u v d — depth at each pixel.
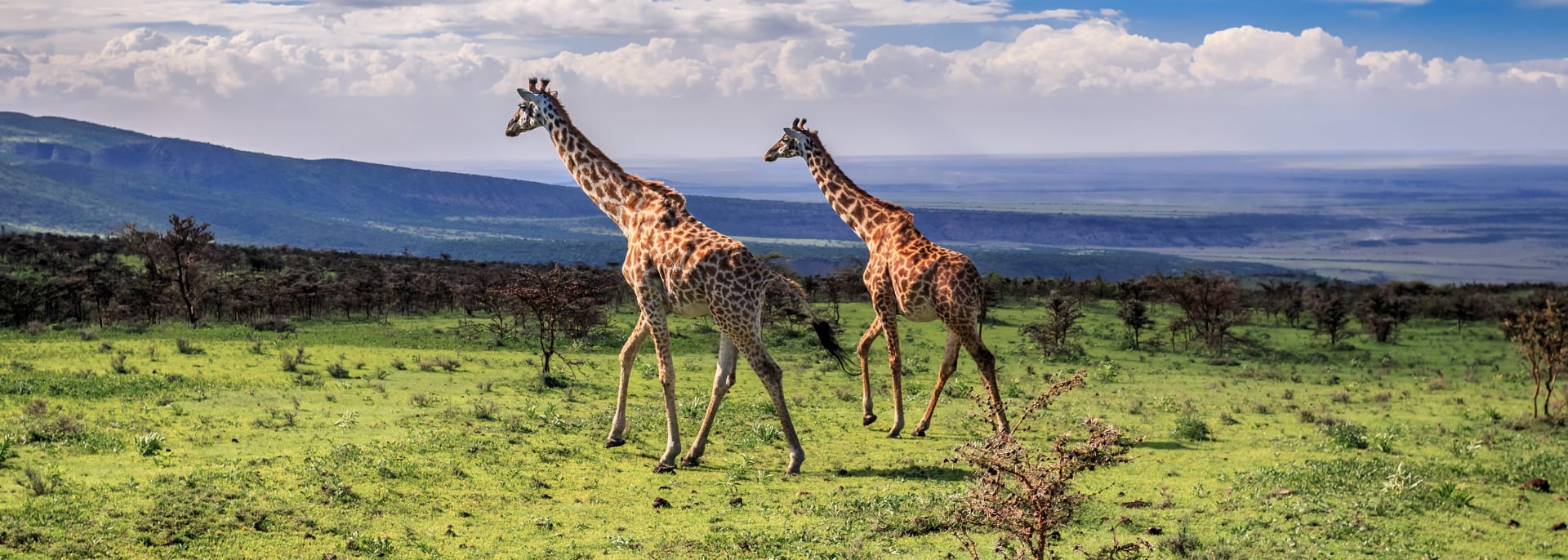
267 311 43.75
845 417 19.59
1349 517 10.88
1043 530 7.24
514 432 15.73
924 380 27.34
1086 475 13.38
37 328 32.94
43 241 70.56
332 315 44.62
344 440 14.28
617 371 27.23
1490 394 26.12
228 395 18.56
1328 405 22.97
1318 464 13.84
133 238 43.28
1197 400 23.45
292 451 13.31
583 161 16.02
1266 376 30.67
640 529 10.60
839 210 19.91
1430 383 28.20
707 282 13.87
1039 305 55.31
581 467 13.64
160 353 25.42
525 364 27.94
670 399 14.34
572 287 25.80
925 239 18.12
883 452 15.59
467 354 29.91
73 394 17.72
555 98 16.34
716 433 16.72
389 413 17.16
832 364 30.06
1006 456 7.32
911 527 10.45
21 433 13.12
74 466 11.80
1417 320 54.16
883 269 18.20
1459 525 10.80
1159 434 17.36
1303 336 44.53
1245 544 9.90
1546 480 13.08
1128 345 38.91
